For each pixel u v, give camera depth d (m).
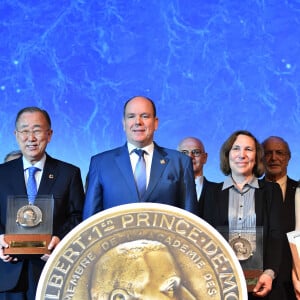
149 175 4.56
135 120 4.58
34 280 4.65
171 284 3.42
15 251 4.41
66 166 5.01
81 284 3.43
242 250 4.43
